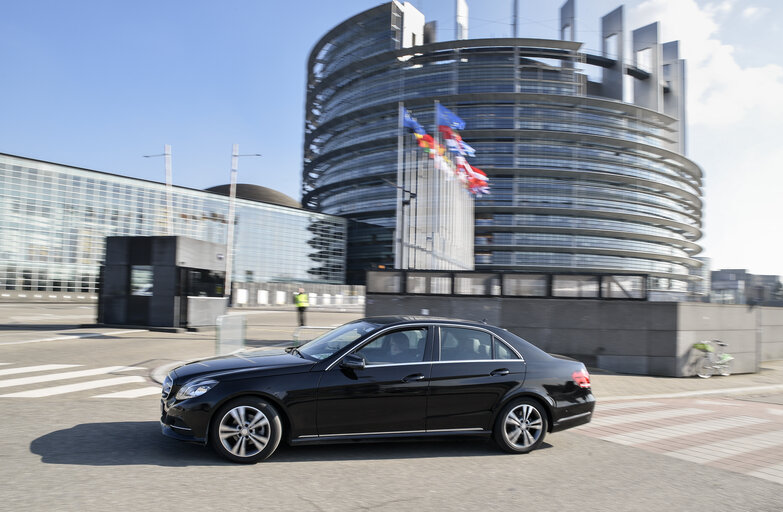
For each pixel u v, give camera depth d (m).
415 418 5.32
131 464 4.69
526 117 88.00
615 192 89.62
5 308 37.44
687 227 99.00
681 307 13.57
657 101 111.31
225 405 4.86
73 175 55.53
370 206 90.44
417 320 5.80
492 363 5.71
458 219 28.36
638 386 11.72
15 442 5.25
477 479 4.75
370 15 97.81
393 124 89.38
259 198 92.12
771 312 19.31
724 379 13.62
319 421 5.05
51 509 3.58
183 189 65.31
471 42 90.44
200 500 3.88
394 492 4.29
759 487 4.81
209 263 21.36
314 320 28.94
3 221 50.16
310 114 117.50
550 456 5.66
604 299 13.96
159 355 12.93
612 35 112.56
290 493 4.13
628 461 5.56
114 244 19.84
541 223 86.81
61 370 10.41
